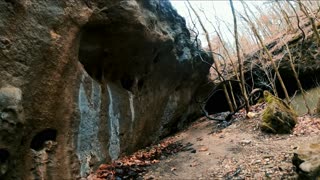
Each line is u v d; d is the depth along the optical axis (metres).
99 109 5.43
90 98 5.16
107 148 5.62
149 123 7.36
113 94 5.92
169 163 5.66
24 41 3.89
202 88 10.36
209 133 7.48
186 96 9.21
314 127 6.08
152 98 7.38
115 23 5.25
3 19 3.68
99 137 5.40
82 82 4.95
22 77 3.85
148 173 5.26
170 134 8.74
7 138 3.53
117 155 5.92
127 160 5.87
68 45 4.48
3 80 3.64
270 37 12.77
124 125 6.19
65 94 4.50
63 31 4.41
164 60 7.34
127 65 6.22
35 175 4.09
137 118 6.70
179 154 6.15
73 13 4.58
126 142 6.25
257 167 4.80
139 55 6.27
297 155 4.07
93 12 4.90
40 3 4.13
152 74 7.20
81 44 5.07
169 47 7.16
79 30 4.71
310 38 9.77
